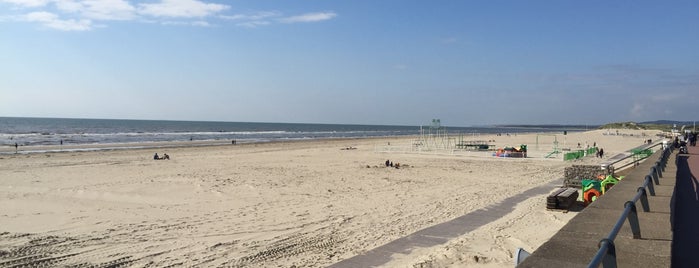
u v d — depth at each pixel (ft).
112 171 75.82
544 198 47.65
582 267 10.89
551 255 11.86
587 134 380.17
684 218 25.09
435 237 31.01
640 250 13.67
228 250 29.99
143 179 64.90
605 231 14.60
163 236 33.73
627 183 28.17
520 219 36.91
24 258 27.94
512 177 71.77
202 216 40.98
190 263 27.20
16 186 57.36
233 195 52.54
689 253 18.52
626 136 319.47
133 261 27.66
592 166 54.65
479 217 37.81
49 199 48.32
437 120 197.36
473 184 63.21
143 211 42.88
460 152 130.62
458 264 24.84
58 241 32.09
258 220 39.50
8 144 156.56
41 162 91.20
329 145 177.58
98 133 265.54
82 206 44.83
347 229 35.78
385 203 47.73
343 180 67.21
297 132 393.09
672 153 75.00
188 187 57.57
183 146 158.20
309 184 62.49
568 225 15.40
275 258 27.96
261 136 284.82
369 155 120.47
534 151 143.33
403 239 30.55
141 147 149.18
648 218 17.67
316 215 41.60
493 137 289.74
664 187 26.58
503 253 26.91
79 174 71.05
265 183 62.59
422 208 44.27
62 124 437.99
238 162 96.17
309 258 27.73
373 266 24.67
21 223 37.29
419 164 94.63
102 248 30.42
